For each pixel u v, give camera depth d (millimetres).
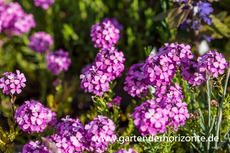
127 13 806
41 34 677
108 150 468
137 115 444
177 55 474
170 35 605
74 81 624
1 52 672
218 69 462
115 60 478
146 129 441
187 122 498
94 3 765
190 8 554
